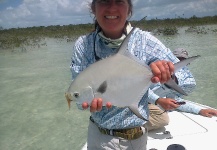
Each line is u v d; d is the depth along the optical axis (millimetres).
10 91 9328
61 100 8070
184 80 2045
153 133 3744
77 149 5023
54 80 10453
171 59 2143
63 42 23547
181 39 20266
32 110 7344
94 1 2111
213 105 6609
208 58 12344
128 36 1792
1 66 13852
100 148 2238
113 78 1766
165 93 2230
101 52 2168
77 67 2250
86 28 34906
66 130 5941
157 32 26234
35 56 16375
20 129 6137
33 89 9391
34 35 32250
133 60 1808
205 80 8867
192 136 3596
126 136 2131
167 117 3816
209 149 3262
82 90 1756
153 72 1654
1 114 7148
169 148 2809
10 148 5207
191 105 3594
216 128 3773
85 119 6543
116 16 1987
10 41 23797
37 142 5418
